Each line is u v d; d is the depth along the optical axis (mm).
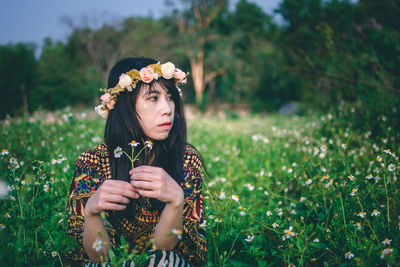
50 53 42094
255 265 1948
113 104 1451
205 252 1517
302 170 2924
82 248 1425
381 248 1743
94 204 1194
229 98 38000
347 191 2295
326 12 5461
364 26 4926
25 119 5363
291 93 27719
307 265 1838
